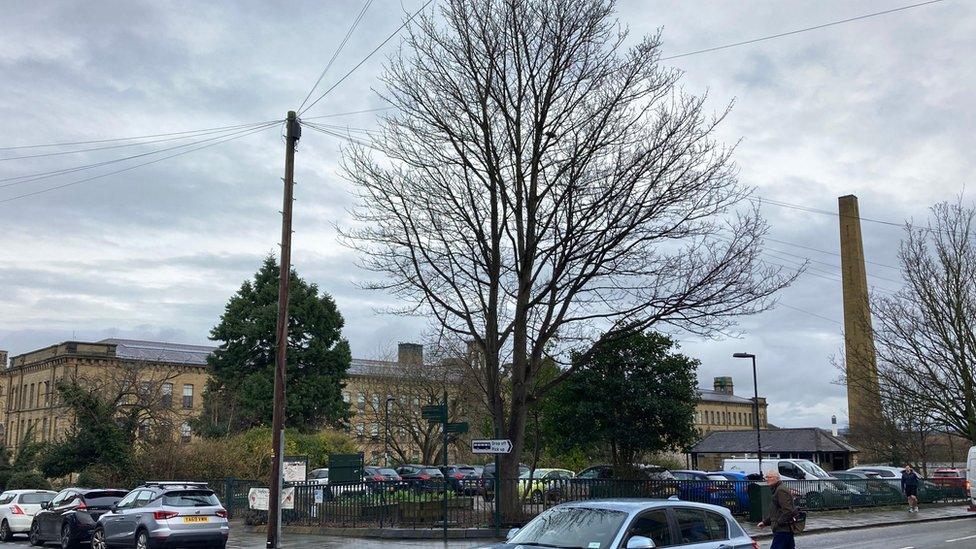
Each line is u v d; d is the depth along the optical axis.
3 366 96.12
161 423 40.03
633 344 33.25
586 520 9.34
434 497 22.78
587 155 23.03
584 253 23.41
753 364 40.81
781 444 66.94
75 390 37.41
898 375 45.50
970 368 37.03
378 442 71.50
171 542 17.77
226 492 30.89
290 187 22.05
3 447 51.44
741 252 23.25
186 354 77.81
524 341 24.34
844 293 62.91
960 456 77.44
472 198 24.28
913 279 38.12
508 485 22.81
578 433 34.31
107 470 35.62
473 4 23.56
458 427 21.39
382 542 20.75
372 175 24.45
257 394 56.19
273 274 62.03
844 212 64.06
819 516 30.78
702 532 9.73
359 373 74.75
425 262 24.98
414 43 24.39
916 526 28.02
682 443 34.38
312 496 24.80
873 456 62.62
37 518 23.47
